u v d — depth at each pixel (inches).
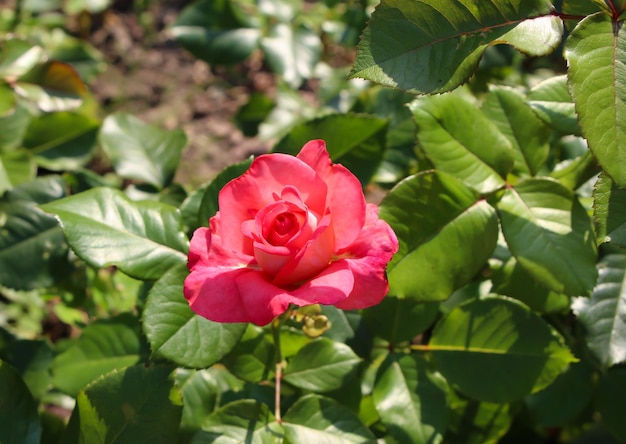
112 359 22.4
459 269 20.0
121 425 19.4
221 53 29.0
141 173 25.1
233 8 29.3
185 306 19.3
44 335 32.3
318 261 17.0
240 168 20.7
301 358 20.6
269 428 19.7
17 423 19.9
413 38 17.6
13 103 25.7
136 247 20.1
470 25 17.5
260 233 16.6
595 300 21.4
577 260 19.6
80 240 19.9
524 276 21.6
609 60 16.9
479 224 20.1
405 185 20.1
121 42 42.6
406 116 25.1
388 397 20.6
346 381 20.4
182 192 24.9
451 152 20.7
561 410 23.2
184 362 18.9
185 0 43.5
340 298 16.5
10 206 24.1
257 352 20.7
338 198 17.3
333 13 31.9
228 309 17.0
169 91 41.0
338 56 39.9
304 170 17.2
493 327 20.9
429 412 20.5
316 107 33.6
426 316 21.3
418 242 20.0
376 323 21.5
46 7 36.6
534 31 17.5
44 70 26.0
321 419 20.0
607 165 16.9
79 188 25.3
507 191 20.3
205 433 19.5
